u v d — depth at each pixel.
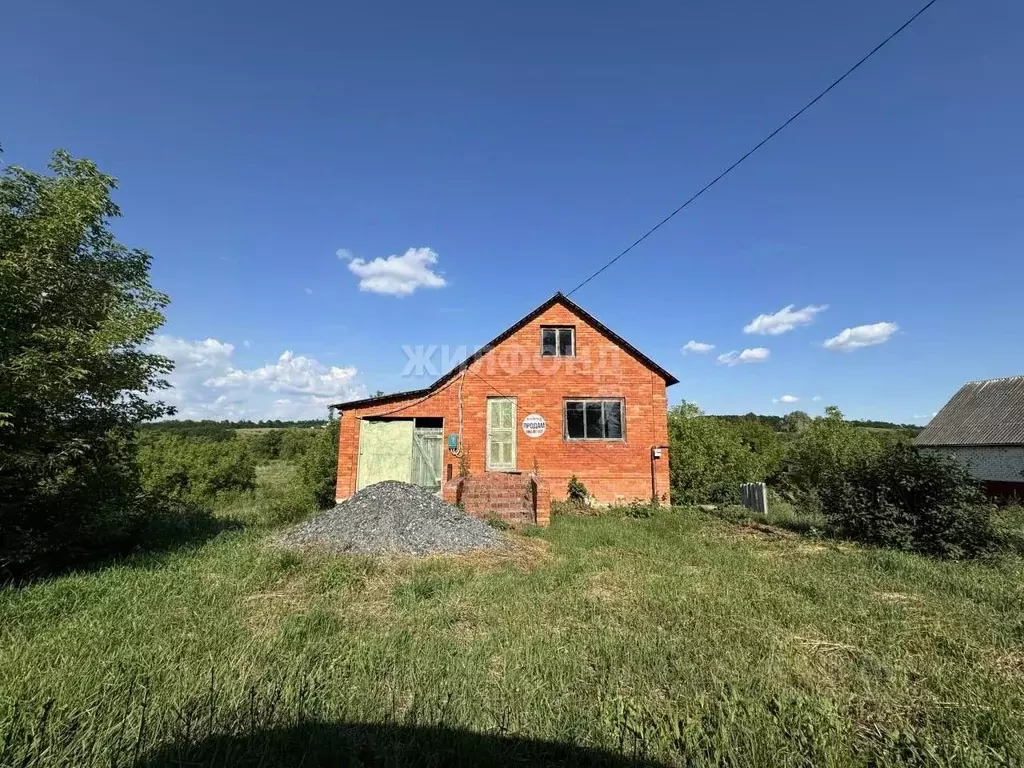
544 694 3.43
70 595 5.72
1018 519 13.16
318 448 18.25
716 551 8.71
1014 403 25.02
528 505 12.50
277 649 4.11
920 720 3.26
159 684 3.48
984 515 9.00
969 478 9.49
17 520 7.26
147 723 2.92
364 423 15.20
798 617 5.14
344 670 3.73
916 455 10.13
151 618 4.91
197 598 5.57
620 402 15.49
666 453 15.25
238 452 26.36
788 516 13.88
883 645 4.44
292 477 20.27
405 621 4.93
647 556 8.23
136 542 9.24
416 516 8.77
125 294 9.13
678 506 15.55
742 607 5.48
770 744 2.81
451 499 11.92
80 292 8.35
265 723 2.93
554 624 4.92
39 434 7.49
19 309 7.26
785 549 9.23
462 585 6.22
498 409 15.33
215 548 8.61
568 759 2.74
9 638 4.41
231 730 2.88
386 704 3.23
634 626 4.89
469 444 15.10
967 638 4.59
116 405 9.04
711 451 21.00
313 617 4.86
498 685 3.53
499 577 6.60
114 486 8.67
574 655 4.08
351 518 8.76
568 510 14.06
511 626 4.79
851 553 8.74
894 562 7.80
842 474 10.92
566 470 15.09
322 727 2.93
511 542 9.02
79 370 7.25
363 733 2.92
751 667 3.91
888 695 3.50
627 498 15.02
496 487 13.07
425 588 5.98
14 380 6.72
